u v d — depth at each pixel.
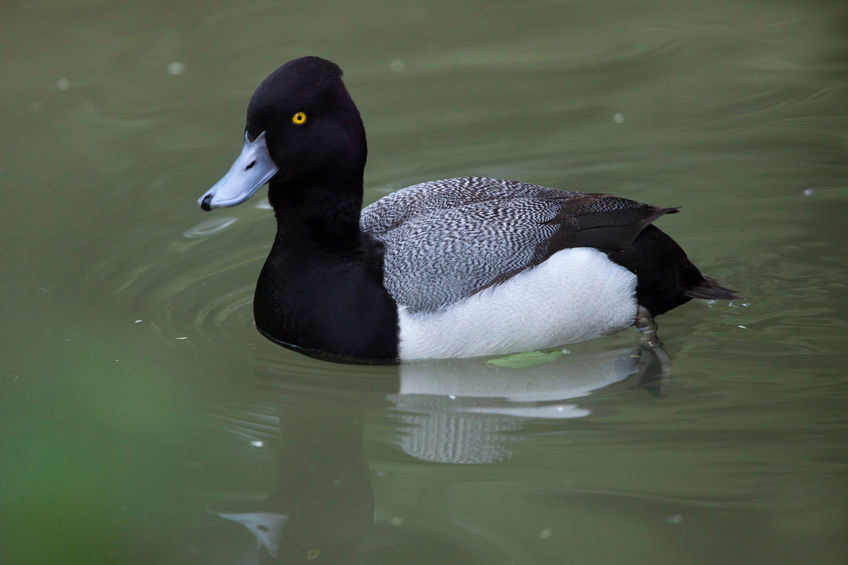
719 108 14.38
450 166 13.19
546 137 13.84
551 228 9.41
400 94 14.89
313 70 8.94
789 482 7.55
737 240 11.61
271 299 9.48
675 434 8.30
